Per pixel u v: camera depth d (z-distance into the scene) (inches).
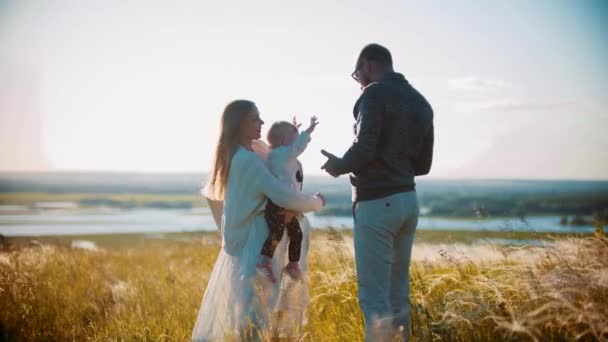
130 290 302.0
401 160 187.2
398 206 185.3
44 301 271.1
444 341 180.2
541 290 174.2
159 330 225.0
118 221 3213.6
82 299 290.0
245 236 199.5
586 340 162.7
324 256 293.1
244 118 204.8
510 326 163.2
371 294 186.1
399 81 192.5
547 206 4672.7
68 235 1637.6
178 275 344.2
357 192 189.9
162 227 2425.0
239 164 199.3
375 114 182.7
